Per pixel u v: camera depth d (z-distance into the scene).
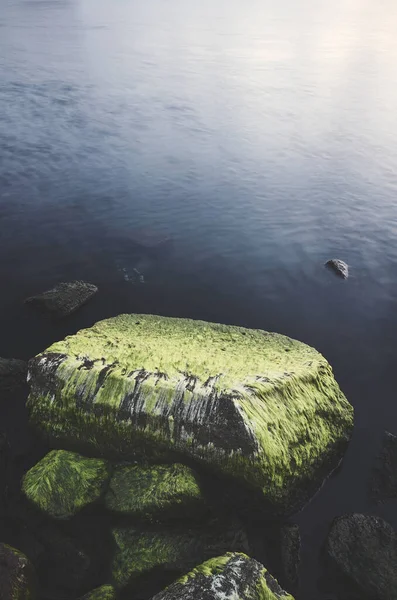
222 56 61.25
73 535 8.67
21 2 111.94
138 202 23.33
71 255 18.73
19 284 16.78
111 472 9.55
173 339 12.45
